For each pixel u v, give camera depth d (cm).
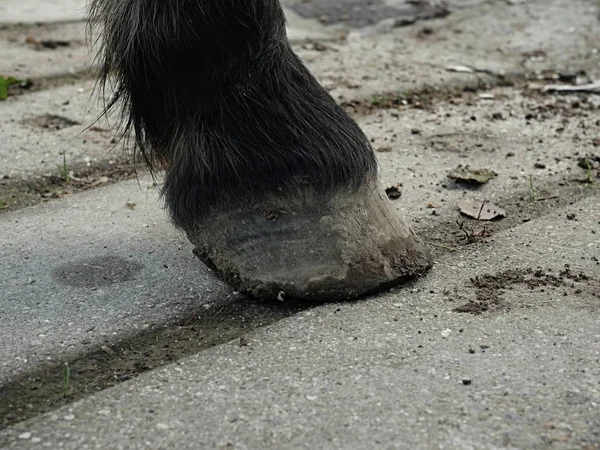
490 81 127
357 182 78
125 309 78
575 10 150
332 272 77
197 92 76
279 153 77
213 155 77
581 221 90
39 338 75
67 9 153
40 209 93
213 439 66
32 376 72
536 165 101
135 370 73
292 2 159
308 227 77
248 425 67
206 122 77
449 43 142
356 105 118
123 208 93
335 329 75
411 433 66
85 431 67
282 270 78
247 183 77
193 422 67
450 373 71
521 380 70
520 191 96
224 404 69
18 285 81
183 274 83
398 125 112
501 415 67
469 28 147
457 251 86
